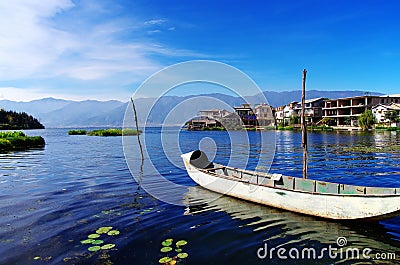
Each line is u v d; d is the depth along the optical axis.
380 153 23.66
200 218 8.76
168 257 6.37
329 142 34.41
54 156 25.00
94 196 11.28
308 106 75.00
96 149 31.14
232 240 7.27
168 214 9.13
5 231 7.71
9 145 32.66
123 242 7.09
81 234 7.54
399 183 13.52
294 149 27.98
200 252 6.63
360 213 7.83
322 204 8.42
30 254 6.43
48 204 10.20
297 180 10.13
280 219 8.61
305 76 11.88
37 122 140.88
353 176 15.12
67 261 6.14
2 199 10.84
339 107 66.00
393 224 8.20
